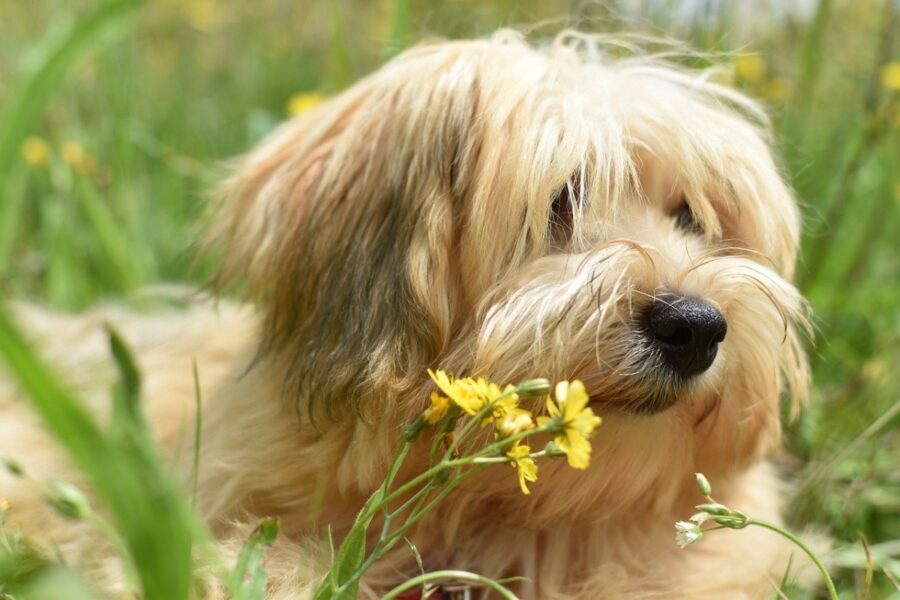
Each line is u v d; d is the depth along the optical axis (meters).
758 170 0.74
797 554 0.74
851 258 1.00
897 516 0.80
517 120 0.69
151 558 0.54
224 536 0.71
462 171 0.69
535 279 0.68
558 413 0.59
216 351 0.80
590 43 0.78
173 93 1.50
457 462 0.60
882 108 1.00
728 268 0.70
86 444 0.53
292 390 0.71
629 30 0.92
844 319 0.97
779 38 1.00
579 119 0.70
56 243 1.04
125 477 0.53
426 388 0.68
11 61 1.33
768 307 0.70
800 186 0.95
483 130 0.70
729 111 0.76
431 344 0.68
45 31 1.37
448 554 0.72
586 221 0.70
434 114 0.70
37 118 1.00
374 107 0.73
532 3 1.13
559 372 0.66
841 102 1.04
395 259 0.69
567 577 0.73
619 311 0.67
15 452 0.77
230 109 1.48
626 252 0.67
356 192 0.71
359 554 0.61
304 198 0.73
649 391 0.67
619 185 0.70
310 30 1.64
